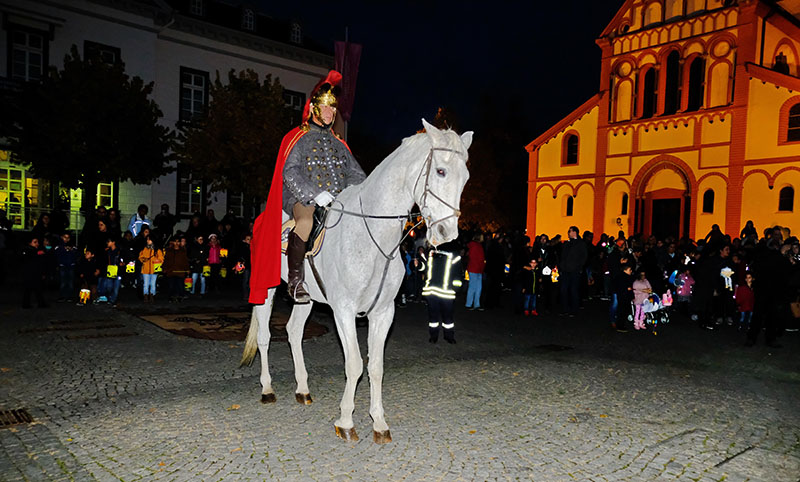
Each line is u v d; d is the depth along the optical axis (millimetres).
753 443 4914
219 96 20016
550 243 16641
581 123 29781
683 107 26328
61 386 6211
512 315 13461
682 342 10219
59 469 4055
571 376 7234
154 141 17875
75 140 16172
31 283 11562
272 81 26469
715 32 25281
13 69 19391
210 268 15266
